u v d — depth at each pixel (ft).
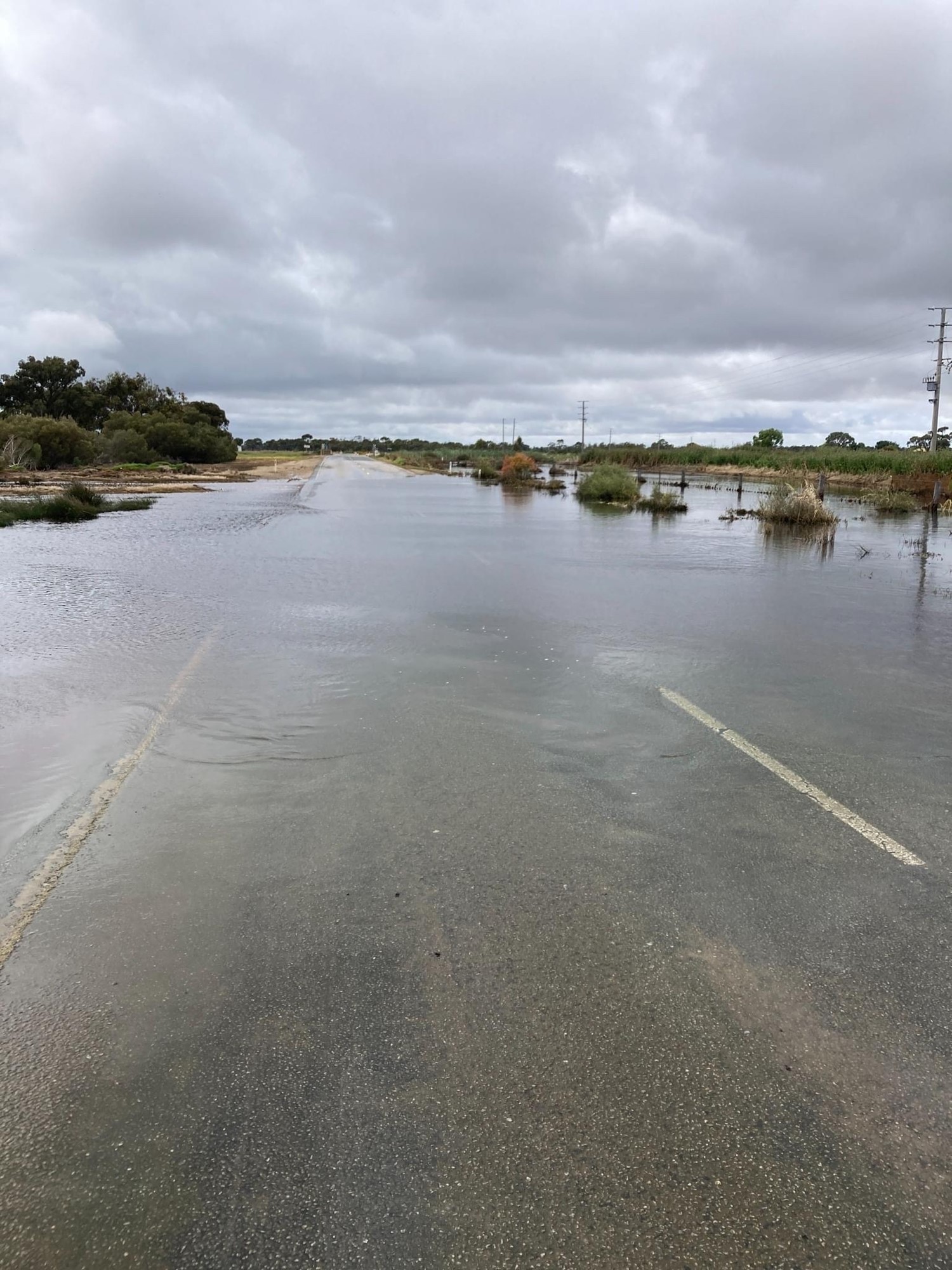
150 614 28.04
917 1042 7.47
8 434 171.12
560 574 38.37
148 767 14.24
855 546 52.24
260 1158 6.21
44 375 263.29
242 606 29.48
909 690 19.10
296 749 15.08
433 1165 6.15
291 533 59.82
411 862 10.78
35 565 41.34
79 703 17.94
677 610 29.25
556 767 14.14
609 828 11.78
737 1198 5.90
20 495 101.86
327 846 11.23
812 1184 6.02
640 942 8.98
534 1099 6.78
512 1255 5.45
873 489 111.75
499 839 11.41
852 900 9.87
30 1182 6.02
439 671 20.47
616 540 55.01
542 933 9.14
